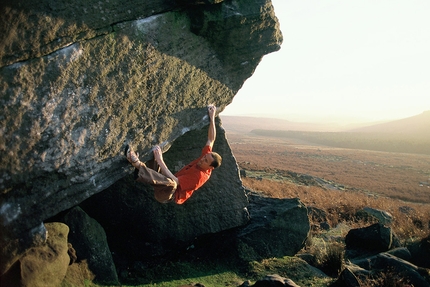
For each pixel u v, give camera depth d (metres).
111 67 4.82
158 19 5.29
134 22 5.00
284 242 8.55
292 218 8.83
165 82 5.53
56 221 5.92
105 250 6.24
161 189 5.08
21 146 4.13
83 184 4.81
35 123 4.21
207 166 5.25
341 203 17.38
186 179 5.21
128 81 5.02
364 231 9.27
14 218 4.18
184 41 5.74
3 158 4.00
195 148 7.98
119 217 7.20
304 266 7.81
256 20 6.23
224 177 8.27
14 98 4.04
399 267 7.45
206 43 6.13
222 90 6.63
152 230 7.41
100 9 4.62
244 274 7.44
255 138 135.38
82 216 6.07
